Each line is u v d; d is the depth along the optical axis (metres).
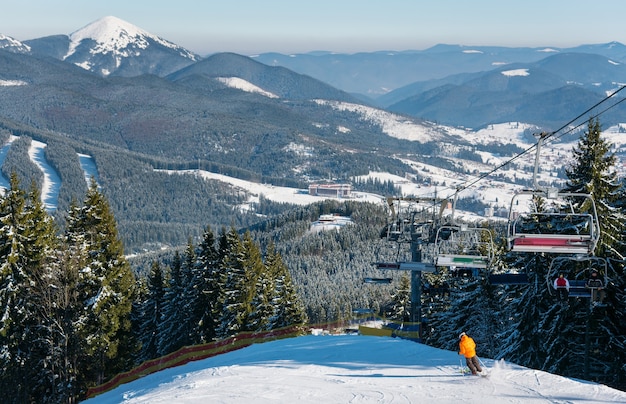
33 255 42.66
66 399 42.09
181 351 49.84
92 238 47.28
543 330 35.62
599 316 33.88
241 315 54.38
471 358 19.67
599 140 33.88
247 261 55.88
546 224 35.59
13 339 41.53
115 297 46.72
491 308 46.84
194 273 58.41
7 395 41.50
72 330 43.12
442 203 34.22
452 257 30.61
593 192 33.25
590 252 19.67
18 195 42.59
